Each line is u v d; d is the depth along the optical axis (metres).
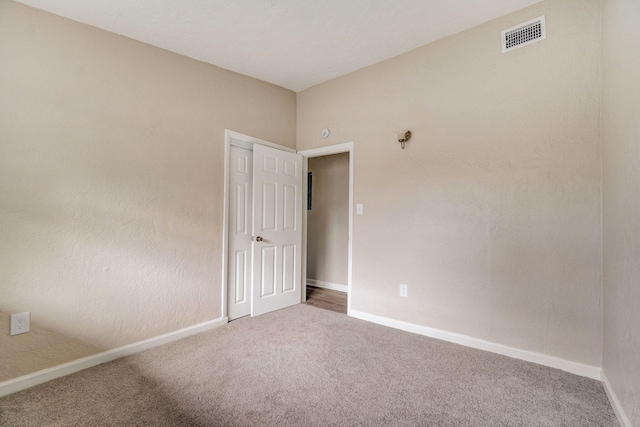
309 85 3.62
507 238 2.30
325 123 3.52
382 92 3.03
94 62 2.25
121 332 2.35
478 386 1.88
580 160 2.02
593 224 1.97
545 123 2.15
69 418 1.59
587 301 1.99
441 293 2.62
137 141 2.46
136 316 2.43
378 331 2.80
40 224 2.00
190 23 2.31
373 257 3.07
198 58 2.86
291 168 3.63
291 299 3.64
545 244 2.14
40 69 2.02
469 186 2.49
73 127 2.14
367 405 1.70
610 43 1.76
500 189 2.34
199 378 1.99
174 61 2.71
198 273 2.83
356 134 3.23
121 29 2.34
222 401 1.73
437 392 1.82
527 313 2.22
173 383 1.93
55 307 2.06
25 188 1.95
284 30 2.45
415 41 2.67
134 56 2.46
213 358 2.27
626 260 1.50
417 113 2.79
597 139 1.96
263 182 3.30
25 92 1.96
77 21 2.19
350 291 3.25
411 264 2.81
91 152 2.22
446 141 2.61
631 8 1.46
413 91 2.81
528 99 2.22
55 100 2.07
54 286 2.05
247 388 1.87
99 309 2.24
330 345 2.49
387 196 2.98
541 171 2.16
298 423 1.55
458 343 2.52
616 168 1.66
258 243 3.25
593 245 1.97
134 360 2.25
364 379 1.97
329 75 3.34
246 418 1.58
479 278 2.43
